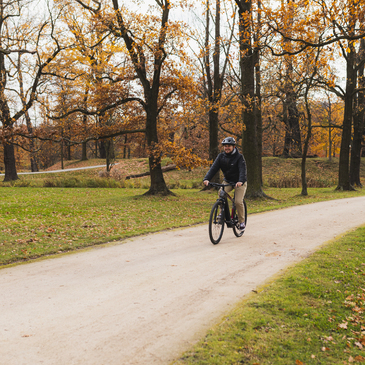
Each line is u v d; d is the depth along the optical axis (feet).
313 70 64.13
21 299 13.55
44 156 206.39
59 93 69.00
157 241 25.26
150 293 13.97
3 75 71.92
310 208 44.09
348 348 10.02
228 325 10.89
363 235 23.79
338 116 142.41
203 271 16.88
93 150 240.32
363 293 13.80
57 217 39.19
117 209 46.47
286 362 9.13
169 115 69.31
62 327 10.98
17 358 9.21
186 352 9.43
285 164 130.72
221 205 23.67
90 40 64.13
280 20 36.32
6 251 22.85
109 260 19.84
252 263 18.13
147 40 57.06
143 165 148.56
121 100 62.03
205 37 73.46
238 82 74.28
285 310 12.02
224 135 106.01
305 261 17.80
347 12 32.86
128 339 10.18
